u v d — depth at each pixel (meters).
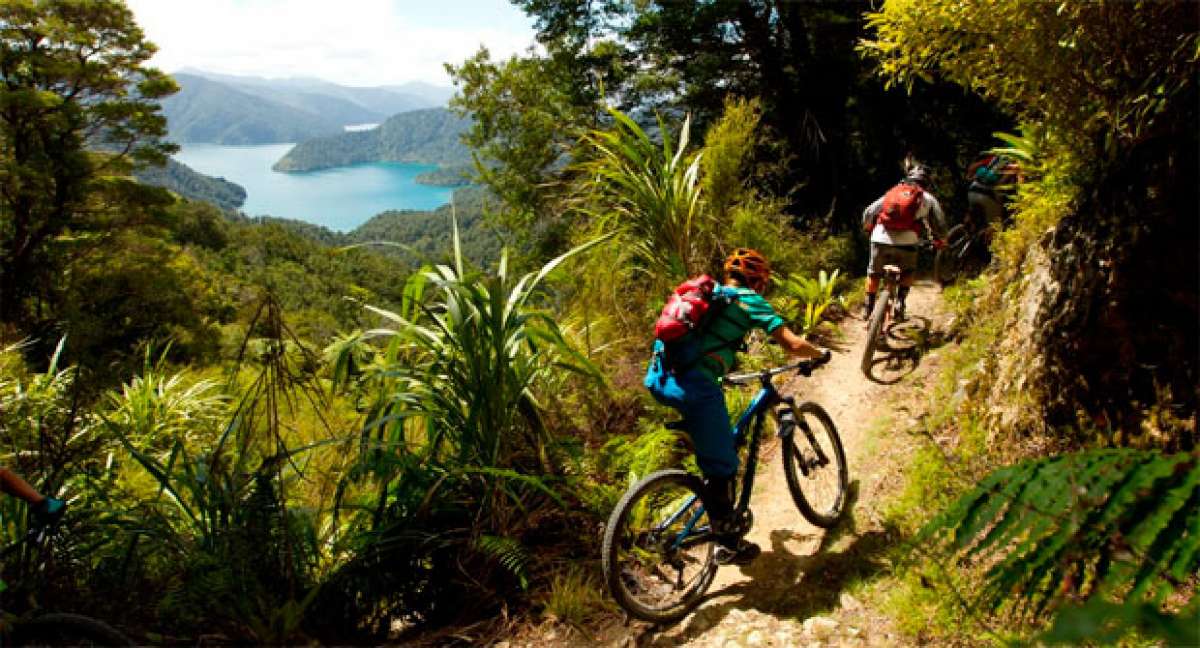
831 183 13.49
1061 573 1.58
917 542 1.77
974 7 3.11
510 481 4.00
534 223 15.14
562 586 3.67
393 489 3.99
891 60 3.71
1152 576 1.22
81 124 28.61
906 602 3.09
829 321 7.09
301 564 3.65
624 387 5.69
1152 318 3.22
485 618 3.70
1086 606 0.87
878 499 3.99
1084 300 3.46
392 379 4.21
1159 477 1.30
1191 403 3.04
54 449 3.96
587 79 16.36
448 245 4.34
